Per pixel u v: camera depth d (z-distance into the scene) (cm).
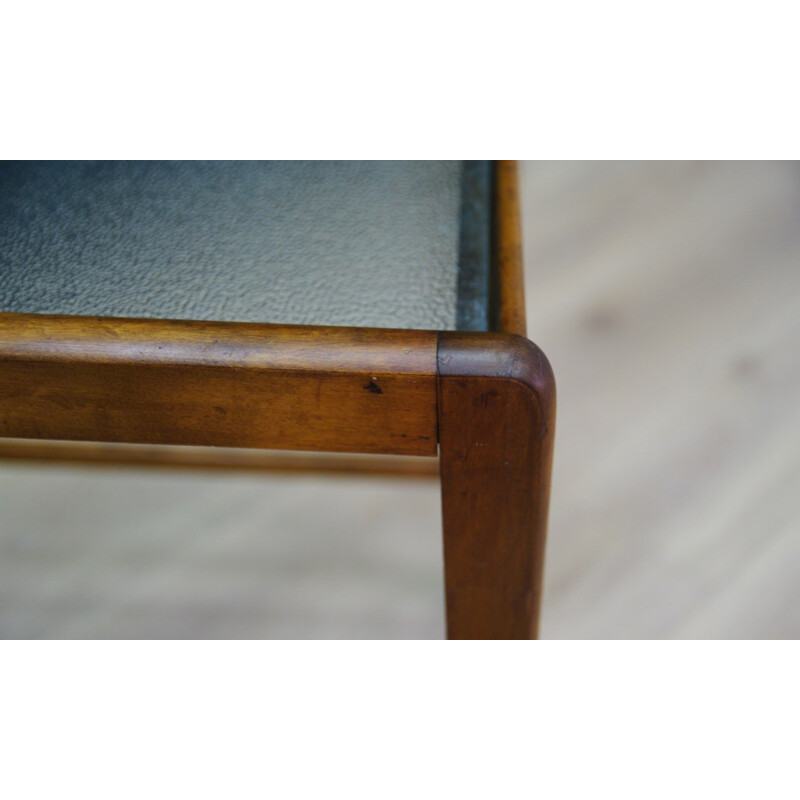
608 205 100
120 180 50
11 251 45
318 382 34
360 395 34
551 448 37
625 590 70
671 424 79
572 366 84
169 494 75
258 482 76
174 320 35
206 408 36
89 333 35
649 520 73
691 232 97
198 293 43
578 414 80
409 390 34
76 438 38
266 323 35
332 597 69
